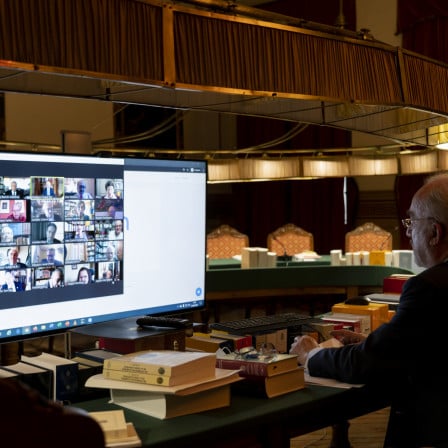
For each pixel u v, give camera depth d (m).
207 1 1.85
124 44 1.67
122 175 1.97
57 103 9.91
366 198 9.96
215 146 11.48
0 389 1.00
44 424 1.03
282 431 1.81
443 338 1.85
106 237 1.93
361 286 5.04
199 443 1.60
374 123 2.79
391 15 9.29
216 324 2.33
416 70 2.43
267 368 1.77
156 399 1.62
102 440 1.08
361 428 4.09
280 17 2.03
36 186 1.77
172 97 2.21
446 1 8.53
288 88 2.02
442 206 1.97
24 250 1.75
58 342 5.94
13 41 1.49
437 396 1.88
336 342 2.18
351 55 2.20
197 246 2.19
